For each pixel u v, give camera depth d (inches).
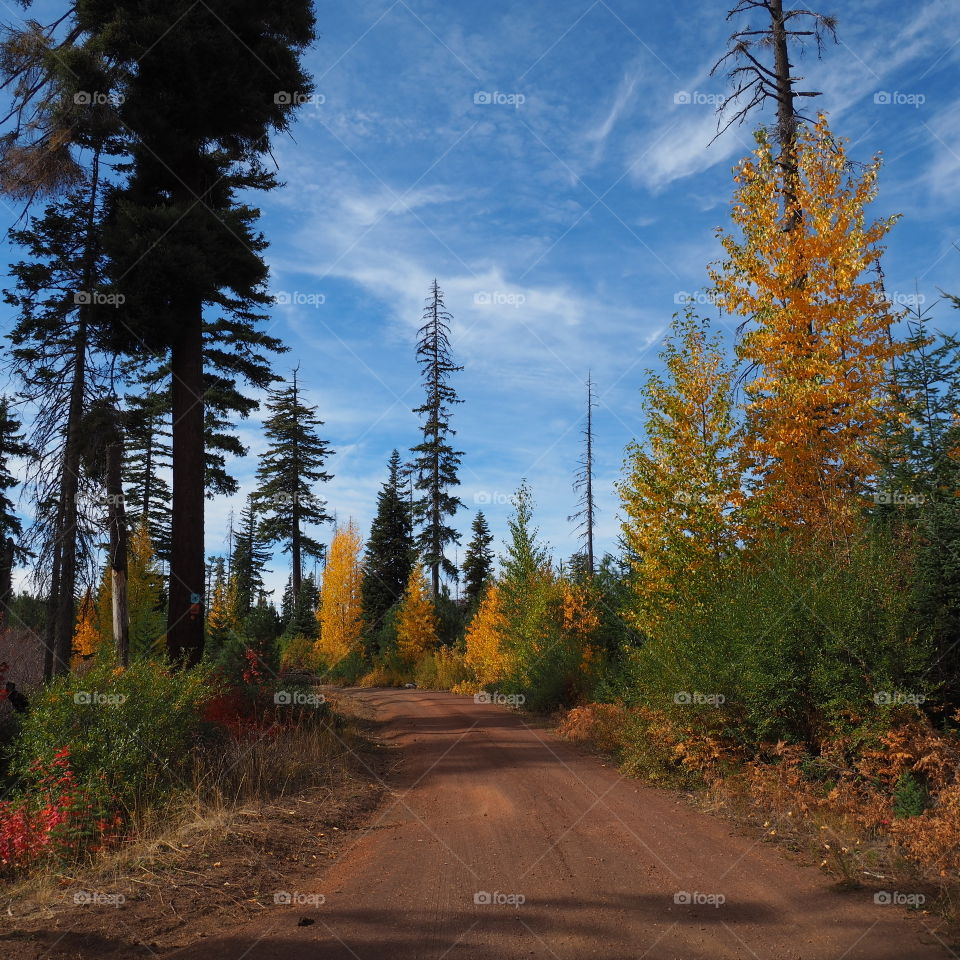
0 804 323.3
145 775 342.6
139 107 596.4
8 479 986.1
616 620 816.9
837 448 515.2
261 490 1914.4
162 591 1343.5
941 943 181.0
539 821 327.0
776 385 532.1
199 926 198.7
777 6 653.3
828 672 347.3
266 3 641.0
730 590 444.8
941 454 400.5
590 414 1599.4
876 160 530.9
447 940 188.5
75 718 354.0
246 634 646.5
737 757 381.7
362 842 297.9
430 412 1849.2
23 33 586.6
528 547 1031.0
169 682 392.8
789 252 541.6
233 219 685.9
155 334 605.3
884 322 514.6
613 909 212.1
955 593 356.2
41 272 705.6
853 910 206.5
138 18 579.8
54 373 711.7
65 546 692.1
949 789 281.6
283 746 456.4
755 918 203.0
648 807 353.1
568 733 616.1
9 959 173.3
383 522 2272.4
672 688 418.6
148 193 667.4
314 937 190.4
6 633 688.4
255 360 1094.4
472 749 563.5
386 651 1825.8
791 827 296.2
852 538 411.8
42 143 619.2
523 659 920.9
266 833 291.0
